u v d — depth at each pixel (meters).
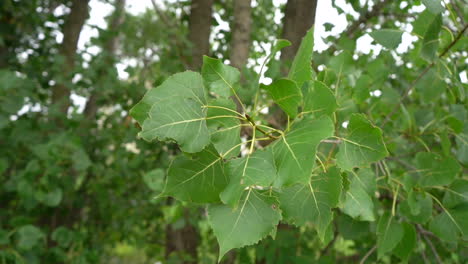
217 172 0.30
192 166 0.30
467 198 0.49
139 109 0.31
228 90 0.33
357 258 1.12
